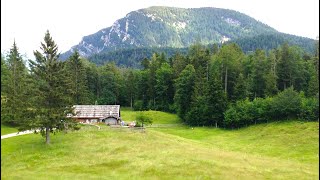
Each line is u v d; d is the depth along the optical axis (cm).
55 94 6088
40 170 4497
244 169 4556
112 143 6016
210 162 4734
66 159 5066
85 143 6056
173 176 4197
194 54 15050
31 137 6619
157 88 14075
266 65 12381
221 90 10806
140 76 15075
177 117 12250
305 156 6353
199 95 11275
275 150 6956
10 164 4834
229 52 12744
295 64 12400
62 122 6166
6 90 6656
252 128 9756
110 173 4341
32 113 5991
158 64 15462
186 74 12056
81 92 11994
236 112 10275
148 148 5631
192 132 9706
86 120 10025
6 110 6650
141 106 14488
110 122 10006
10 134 6888
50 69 6178
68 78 6400
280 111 9856
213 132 9775
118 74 16812
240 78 11319
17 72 7731
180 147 5831
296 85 12575
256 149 7100
